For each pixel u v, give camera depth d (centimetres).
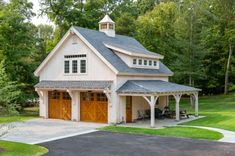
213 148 1664
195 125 2477
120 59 2814
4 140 1923
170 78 4153
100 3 4516
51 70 3008
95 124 2600
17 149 1645
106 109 2695
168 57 4538
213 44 4725
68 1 4288
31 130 2305
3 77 1611
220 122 2534
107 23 3167
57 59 2967
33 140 1928
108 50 2816
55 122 2742
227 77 4744
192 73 3881
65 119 2936
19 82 3475
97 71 2709
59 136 2064
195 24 4009
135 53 2778
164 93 2505
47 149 1669
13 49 3419
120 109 2636
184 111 2981
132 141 1884
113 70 2578
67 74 2897
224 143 1794
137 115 2814
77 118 2823
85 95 2819
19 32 3459
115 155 1533
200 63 3984
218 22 4666
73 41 2856
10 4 3694
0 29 3372
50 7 4294
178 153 1559
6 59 3338
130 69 2748
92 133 2180
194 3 4047
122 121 2648
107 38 3053
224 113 3144
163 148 1680
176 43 4100
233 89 4947
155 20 4612
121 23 4631
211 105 3981
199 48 3925
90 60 2753
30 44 3619
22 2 3772
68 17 4291
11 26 3412
